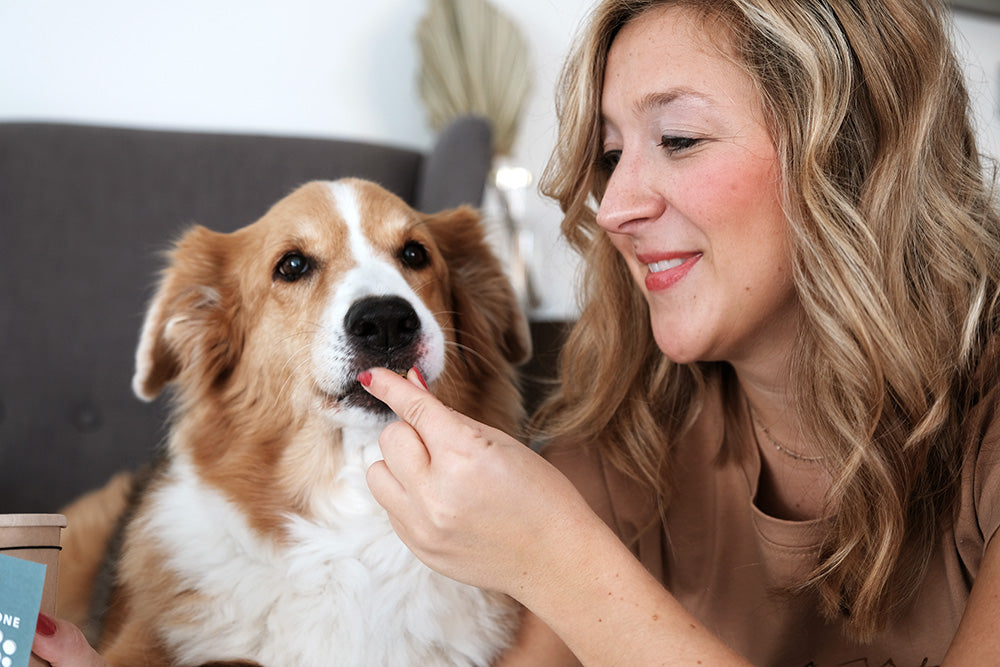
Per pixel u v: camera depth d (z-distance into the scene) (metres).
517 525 0.88
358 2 3.18
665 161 1.09
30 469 2.21
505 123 3.23
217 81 2.99
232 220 2.35
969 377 1.11
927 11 1.09
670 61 1.06
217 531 1.32
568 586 0.88
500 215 3.19
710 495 1.32
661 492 1.31
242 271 1.50
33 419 2.22
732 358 1.19
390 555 1.30
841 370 1.07
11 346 2.23
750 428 1.30
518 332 1.67
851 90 1.05
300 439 1.35
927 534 1.12
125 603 1.35
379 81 3.23
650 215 1.10
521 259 3.18
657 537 1.33
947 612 1.16
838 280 1.04
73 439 2.24
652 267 1.16
